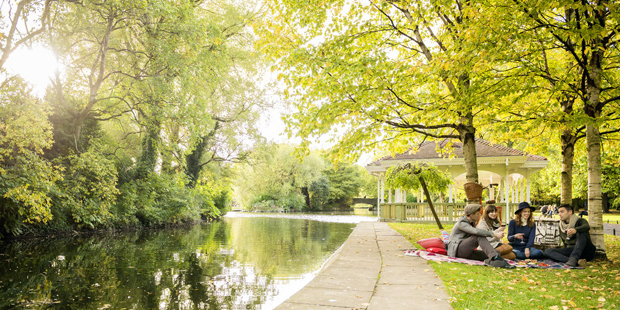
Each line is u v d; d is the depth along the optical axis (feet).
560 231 27.71
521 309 14.11
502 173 71.72
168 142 71.61
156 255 37.86
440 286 17.95
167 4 53.83
